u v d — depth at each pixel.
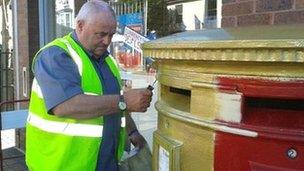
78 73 2.06
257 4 2.50
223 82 1.25
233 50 1.17
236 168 1.25
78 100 1.95
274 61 1.11
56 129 2.09
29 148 2.23
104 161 2.21
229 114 1.25
